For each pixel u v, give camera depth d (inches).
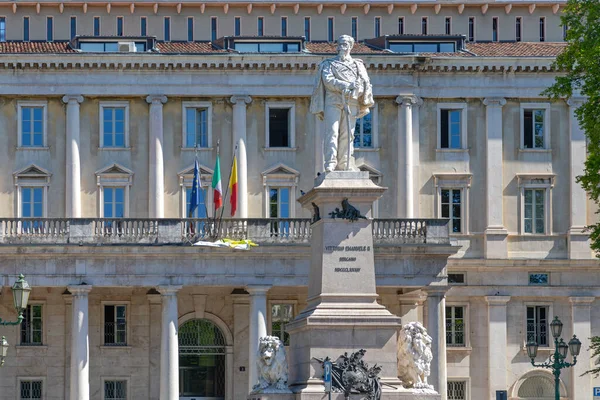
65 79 4608.8
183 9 5059.1
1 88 4594.0
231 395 4549.7
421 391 2317.9
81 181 4616.1
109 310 4552.2
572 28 3695.9
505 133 4707.2
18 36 5019.7
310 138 4670.3
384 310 2345.0
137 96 4630.9
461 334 4638.3
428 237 4347.9
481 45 4918.8
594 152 3599.9
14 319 4510.3
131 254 4298.7
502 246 4660.4
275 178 4648.1
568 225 4699.8
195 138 4648.1
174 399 4298.7
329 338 2322.8
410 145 4653.1
